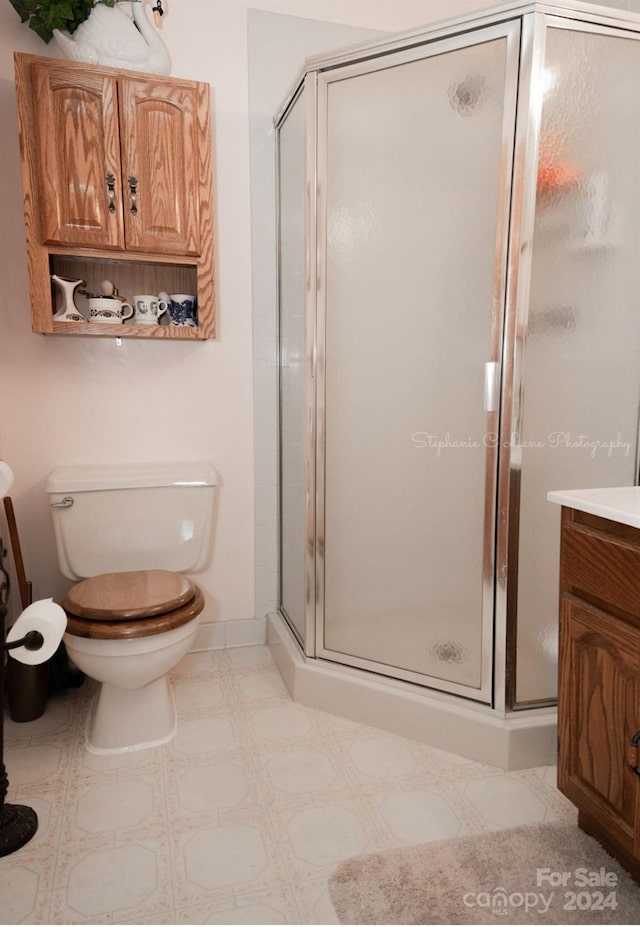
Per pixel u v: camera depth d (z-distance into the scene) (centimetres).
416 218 159
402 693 171
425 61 152
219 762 158
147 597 162
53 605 132
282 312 213
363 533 176
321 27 213
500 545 152
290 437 206
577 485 158
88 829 133
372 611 176
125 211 181
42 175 172
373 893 116
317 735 171
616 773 114
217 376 216
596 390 156
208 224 191
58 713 184
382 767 156
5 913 112
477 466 156
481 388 154
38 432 199
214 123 206
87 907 113
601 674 117
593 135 147
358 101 162
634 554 107
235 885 118
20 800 143
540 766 157
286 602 220
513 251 143
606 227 151
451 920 111
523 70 138
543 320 150
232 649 228
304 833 133
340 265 171
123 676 155
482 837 131
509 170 142
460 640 163
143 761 159
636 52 146
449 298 157
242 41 205
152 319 196
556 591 158
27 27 183
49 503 195
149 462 211
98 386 203
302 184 179
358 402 173
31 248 175
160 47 186
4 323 192
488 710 159
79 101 173
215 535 223
